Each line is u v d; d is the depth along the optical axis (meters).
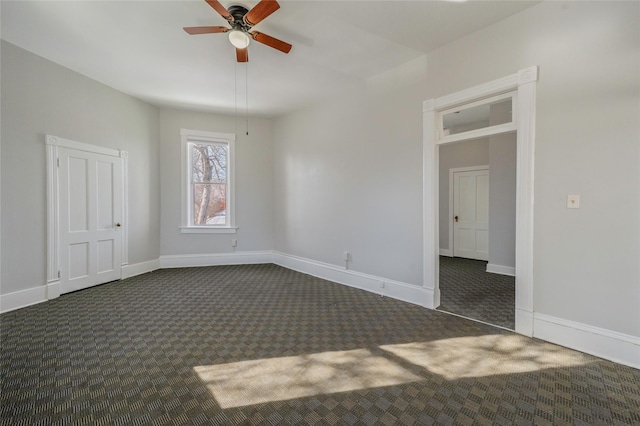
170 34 2.82
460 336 2.52
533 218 2.44
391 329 2.68
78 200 3.78
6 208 3.05
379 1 2.36
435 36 2.86
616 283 2.08
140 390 1.80
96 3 2.38
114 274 4.28
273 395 1.76
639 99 1.98
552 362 2.09
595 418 1.55
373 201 3.79
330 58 3.29
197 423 1.53
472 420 1.55
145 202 4.77
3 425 1.51
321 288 3.99
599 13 2.11
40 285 3.37
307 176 4.84
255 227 5.57
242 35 2.43
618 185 2.06
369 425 1.52
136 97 4.51
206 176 5.41
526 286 2.49
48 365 2.06
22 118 3.16
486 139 5.90
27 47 3.10
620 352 2.07
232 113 5.25
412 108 3.32
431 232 3.18
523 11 2.46
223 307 3.25
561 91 2.29
